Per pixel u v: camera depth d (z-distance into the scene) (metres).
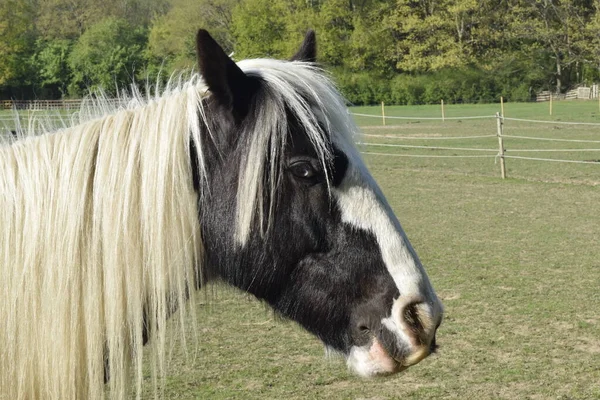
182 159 2.16
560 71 54.38
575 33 53.56
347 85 53.62
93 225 2.13
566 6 53.12
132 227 2.13
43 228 2.13
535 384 5.01
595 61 53.59
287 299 2.21
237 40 48.81
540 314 6.48
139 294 2.13
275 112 2.10
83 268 2.13
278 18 48.81
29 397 2.16
